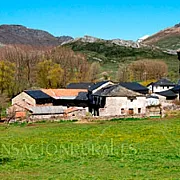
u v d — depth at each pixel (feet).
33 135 179.52
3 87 368.48
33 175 96.07
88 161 113.70
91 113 293.43
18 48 507.30
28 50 511.81
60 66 443.32
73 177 91.25
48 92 316.40
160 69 544.21
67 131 188.24
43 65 419.74
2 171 102.99
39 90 315.99
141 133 171.01
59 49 517.55
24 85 399.03
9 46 525.34
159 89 416.46
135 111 266.77
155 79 517.55
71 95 316.60
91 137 165.78
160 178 86.58
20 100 308.40
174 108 253.44
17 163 114.11
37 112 258.16
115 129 187.73
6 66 373.40
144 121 217.36
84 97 303.68
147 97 304.09
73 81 435.53
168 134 165.48
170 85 415.44
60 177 91.86
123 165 105.81
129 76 517.55
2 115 259.19
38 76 421.18
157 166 102.47
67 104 310.45
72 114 269.03
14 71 388.98
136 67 540.11
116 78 531.50
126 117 228.43
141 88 346.95
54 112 264.11
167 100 328.49
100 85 301.63
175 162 107.96
